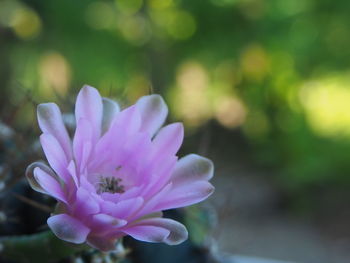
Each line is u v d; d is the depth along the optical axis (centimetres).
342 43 159
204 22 166
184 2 163
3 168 32
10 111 36
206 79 167
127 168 26
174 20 167
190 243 35
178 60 167
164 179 25
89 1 163
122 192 25
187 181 26
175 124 26
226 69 167
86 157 25
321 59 159
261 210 140
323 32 158
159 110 27
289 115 162
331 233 136
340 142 156
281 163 158
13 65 162
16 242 28
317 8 157
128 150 26
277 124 164
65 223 24
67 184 25
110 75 161
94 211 24
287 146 157
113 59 163
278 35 159
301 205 146
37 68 161
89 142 25
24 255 28
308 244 130
